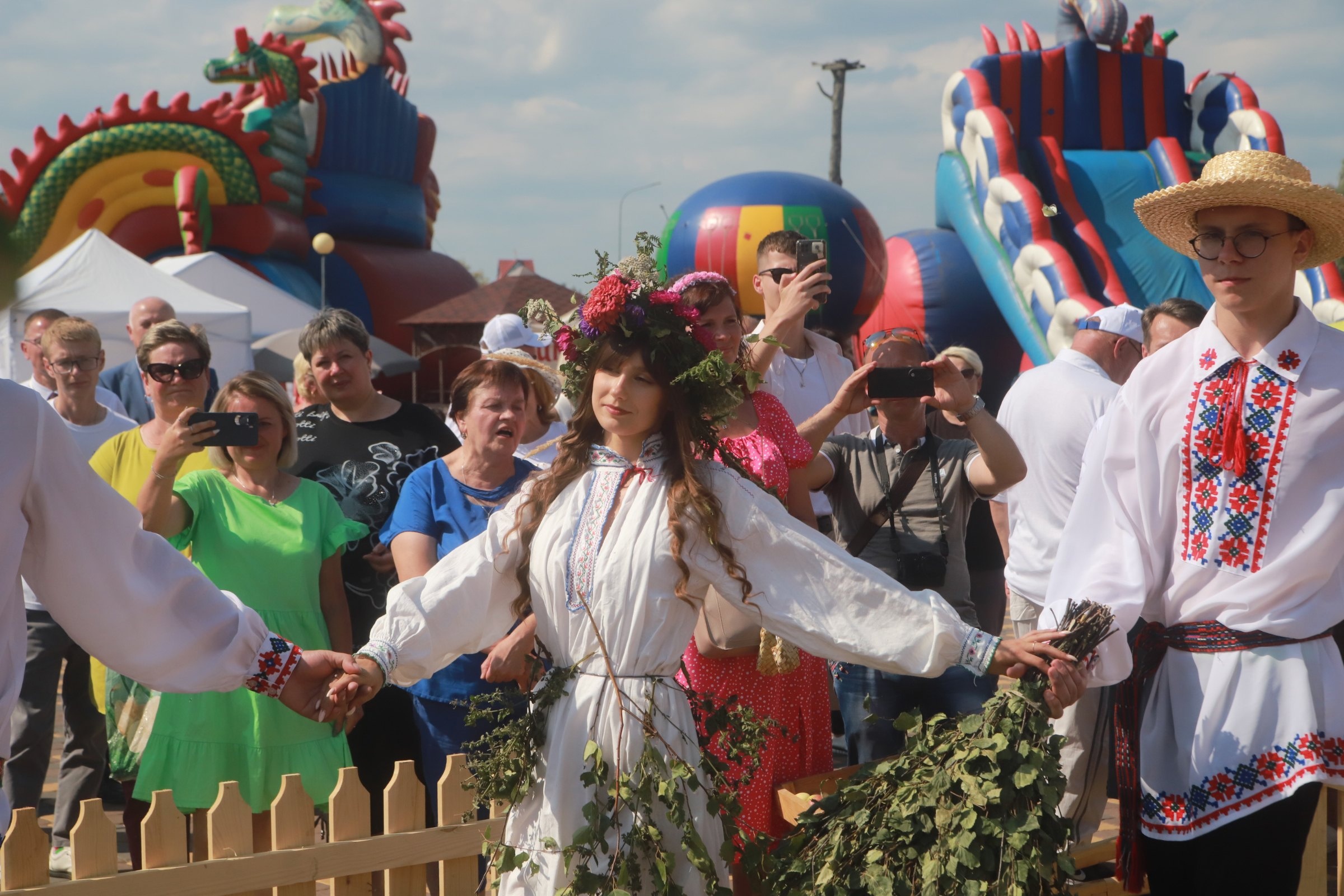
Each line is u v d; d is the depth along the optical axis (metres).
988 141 16.14
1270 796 2.80
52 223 21.92
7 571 2.24
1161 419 3.02
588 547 2.68
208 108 22.91
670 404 2.74
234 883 2.95
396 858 3.17
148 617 2.51
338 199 26.52
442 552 3.79
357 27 27.05
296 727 3.73
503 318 5.87
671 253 11.32
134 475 4.34
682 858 2.64
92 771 4.69
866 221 11.18
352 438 4.54
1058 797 2.60
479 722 3.68
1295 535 2.86
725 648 3.37
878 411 4.37
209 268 17.31
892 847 2.65
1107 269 15.51
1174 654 3.00
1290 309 2.92
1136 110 17.30
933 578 4.11
